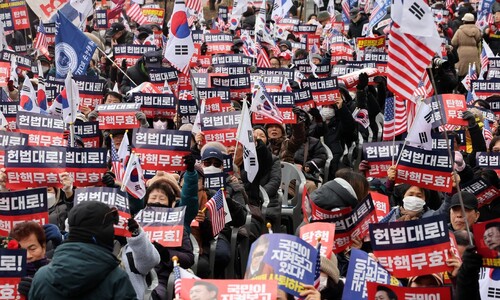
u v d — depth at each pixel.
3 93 22.05
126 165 14.45
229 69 25.81
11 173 13.88
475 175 14.30
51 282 8.66
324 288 10.18
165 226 12.13
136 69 24.94
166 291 11.79
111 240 8.90
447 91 23.95
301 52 29.20
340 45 31.47
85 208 8.81
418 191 14.15
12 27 32.44
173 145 15.66
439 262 9.72
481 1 35.22
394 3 11.95
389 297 9.46
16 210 11.84
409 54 12.06
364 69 24.19
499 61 26.02
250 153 15.95
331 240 10.27
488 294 9.99
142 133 15.74
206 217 13.24
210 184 14.50
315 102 20.36
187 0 32.09
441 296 9.38
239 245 14.73
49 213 13.86
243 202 15.06
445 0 44.56
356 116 21.03
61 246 8.78
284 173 17.38
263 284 8.64
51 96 22.12
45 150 13.91
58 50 20.30
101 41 29.83
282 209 16.83
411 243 9.76
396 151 15.55
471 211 12.40
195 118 19.61
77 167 14.29
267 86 23.31
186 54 19.14
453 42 32.06
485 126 19.61
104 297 8.72
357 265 9.95
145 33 31.14
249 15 38.31
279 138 19.03
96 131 18.09
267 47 30.61
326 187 11.93
